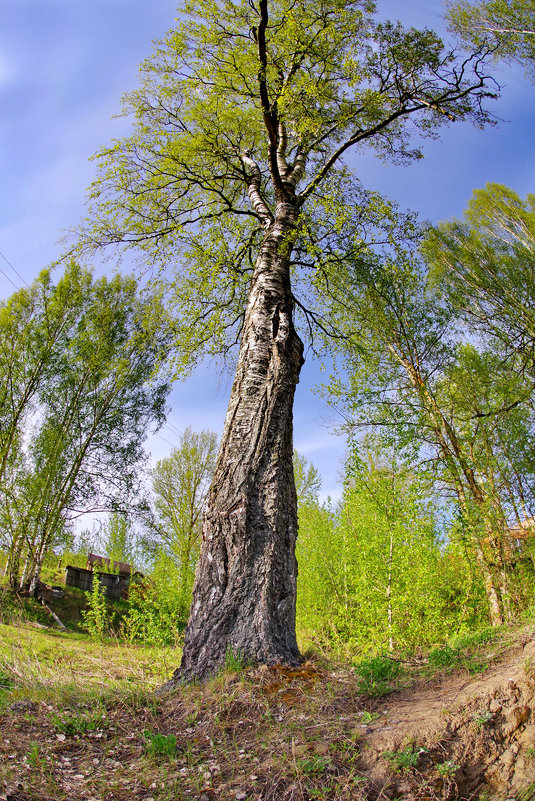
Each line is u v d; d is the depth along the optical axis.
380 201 7.36
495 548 9.35
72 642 11.15
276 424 5.25
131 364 19.61
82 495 18.05
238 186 9.66
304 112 7.07
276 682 3.76
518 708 2.93
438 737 2.84
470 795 2.61
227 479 4.92
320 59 7.06
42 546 17.33
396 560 7.83
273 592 4.40
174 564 16.12
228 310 8.92
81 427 18.70
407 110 7.98
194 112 7.91
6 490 16.14
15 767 2.64
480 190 16.16
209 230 8.55
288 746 2.94
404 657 5.06
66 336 19.41
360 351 10.12
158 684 5.07
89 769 2.81
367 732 3.01
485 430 10.85
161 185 8.36
